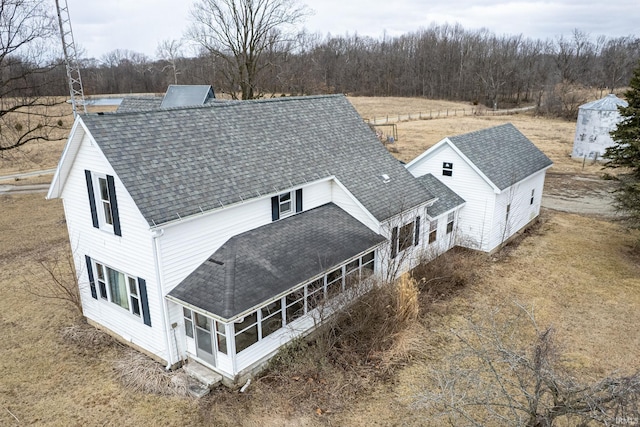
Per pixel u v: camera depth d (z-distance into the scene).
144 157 12.62
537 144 48.19
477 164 20.55
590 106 40.19
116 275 13.85
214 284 12.20
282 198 15.62
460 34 119.75
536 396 7.82
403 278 15.23
